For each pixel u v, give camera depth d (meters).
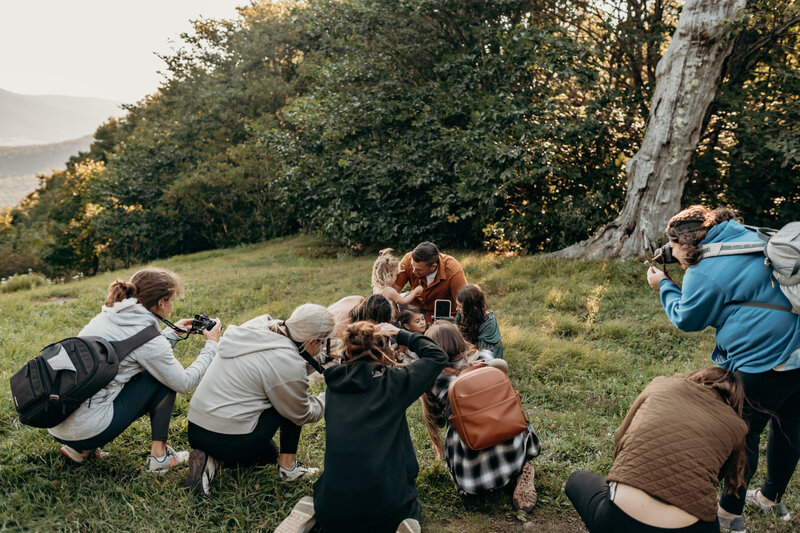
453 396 3.05
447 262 5.03
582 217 10.88
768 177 10.67
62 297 10.59
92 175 34.06
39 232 39.81
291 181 14.92
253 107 23.97
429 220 13.59
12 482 3.18
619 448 2.49
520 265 9.99
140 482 3.22
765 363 2.64
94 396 2.96
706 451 2.21
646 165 9.66
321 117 13.84
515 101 11.61
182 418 4.19
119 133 41.59
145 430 3.86
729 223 2.79
